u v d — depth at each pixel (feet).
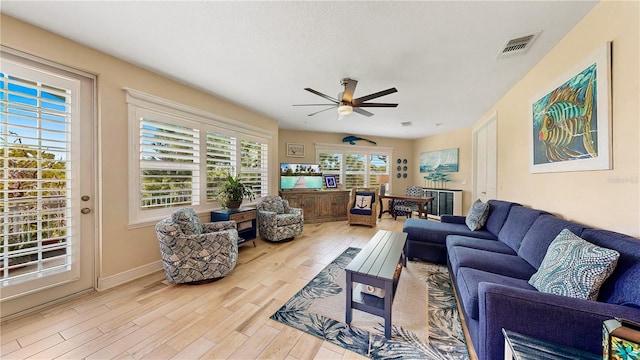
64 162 6.93
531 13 5.58
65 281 6.93
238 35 6.59
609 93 5.04
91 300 6.95
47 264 6.68
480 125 15.05
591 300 3.78
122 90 8.07
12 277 6.01
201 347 5.12
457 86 10.07
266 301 6.98
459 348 5.15
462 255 6.97
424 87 10.20
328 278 8.63
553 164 7.04
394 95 11.19
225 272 8.38
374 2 5.24
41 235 6.45
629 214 4.66
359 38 6.66
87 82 7.42
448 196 18.85
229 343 5.24
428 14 5.62
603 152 5.20
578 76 5.93
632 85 4.56
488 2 5.21
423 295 7.48
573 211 6.26
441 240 9.91
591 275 3.86
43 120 6.46
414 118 15.70
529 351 3.34
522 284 5.16
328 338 5.43
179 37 6.70
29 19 5.96
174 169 9.90
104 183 7.63
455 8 5.41
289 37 6.65
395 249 7.48
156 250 9.21
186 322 5.96
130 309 6.51
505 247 7.77
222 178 12.29
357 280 5.78
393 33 6.40
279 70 8.75
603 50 5.12
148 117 8.89
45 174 6.55
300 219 13.89
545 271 4.76
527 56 7.56
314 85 10.20
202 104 11.00
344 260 10.59
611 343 2.80
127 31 6.44
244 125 13.48
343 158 22.44
